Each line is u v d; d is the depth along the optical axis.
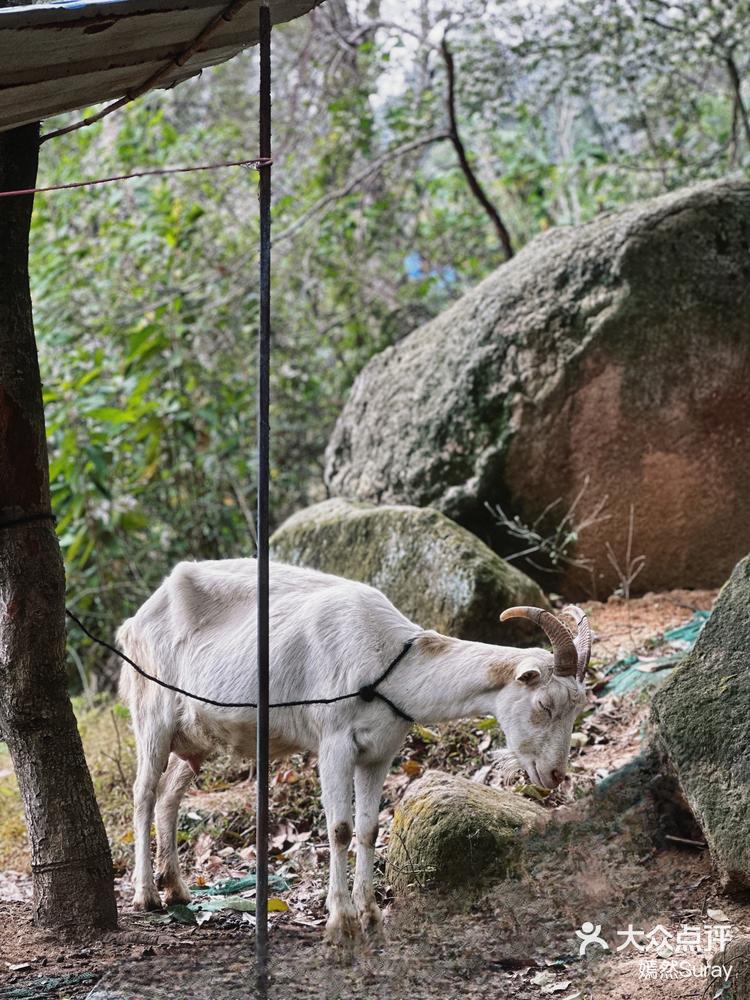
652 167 10.72
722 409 7.39
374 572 7.05
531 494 7.64
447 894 4.45
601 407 7.47
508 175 11.34
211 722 4.68
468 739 5.95
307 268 10.80
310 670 4.52
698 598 7.30
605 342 7.43
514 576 6.82
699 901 4.32
